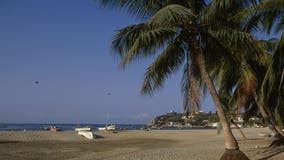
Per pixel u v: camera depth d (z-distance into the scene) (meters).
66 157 27.06
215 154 25.22
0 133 53.91
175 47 15.77
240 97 22.73
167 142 47.94
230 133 15.01
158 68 15.66
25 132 60.53
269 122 25.59
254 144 33.62
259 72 23.48
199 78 16.72
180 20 14.23
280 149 23.91
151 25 13.99
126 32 14.79
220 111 15.21
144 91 15.79
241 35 14.45
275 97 16.48
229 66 17.08
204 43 16.11
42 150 32.66
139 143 45.72
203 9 14.52
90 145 40.91
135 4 15.10
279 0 13.50
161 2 15.28
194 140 52.31
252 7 14.08
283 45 14.52
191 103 16.16
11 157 26.73
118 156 26.62
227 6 13.91
